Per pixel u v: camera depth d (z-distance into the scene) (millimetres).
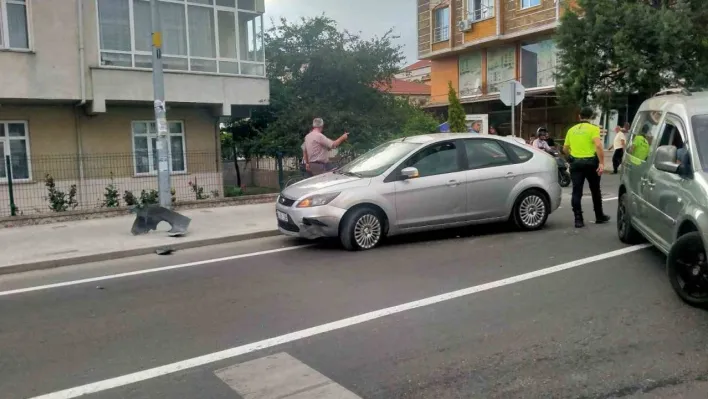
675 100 6699
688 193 5430
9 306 6293
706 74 16656
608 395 3730
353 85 18875
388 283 6492
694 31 16875
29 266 8148
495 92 29984
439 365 4262
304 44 18922
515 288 6098
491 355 4406
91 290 6840
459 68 32438
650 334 4703
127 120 16516
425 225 8586
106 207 12828
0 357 4742
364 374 4160
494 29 28547
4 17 13883
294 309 5699
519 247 8023
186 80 16281
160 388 4062
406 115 19156
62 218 11773
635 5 17031
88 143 15938
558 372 4074
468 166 8852
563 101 18906
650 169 6730
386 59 18906
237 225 10750
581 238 8422
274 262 7875
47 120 15320
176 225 9984
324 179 8875
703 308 5254
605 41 17297
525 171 9094
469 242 8508
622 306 5398
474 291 6043
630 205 7488
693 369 4051
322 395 3857
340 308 5664
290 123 17188
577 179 9227
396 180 8422
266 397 3861
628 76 17094
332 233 8195
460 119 20203
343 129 17359
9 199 13172
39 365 4547
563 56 18578
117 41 15445
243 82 17281
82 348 4887
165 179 11438
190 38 16672
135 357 4641
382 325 5141
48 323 5602
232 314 5633
